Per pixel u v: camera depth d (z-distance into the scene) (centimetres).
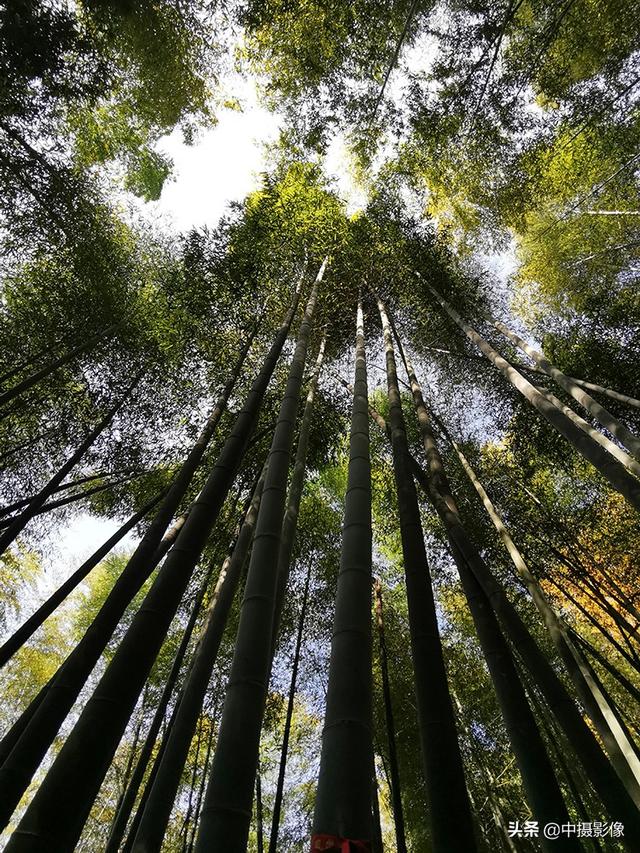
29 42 382
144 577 250
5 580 728
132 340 553
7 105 410
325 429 597
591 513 590
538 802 161
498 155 637
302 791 714
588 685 323
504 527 389
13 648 294
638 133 591
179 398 589
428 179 690
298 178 625
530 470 617
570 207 715
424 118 586
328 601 621
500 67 585
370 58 567
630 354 591
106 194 582
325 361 643
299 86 612
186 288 547
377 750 570
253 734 147
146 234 667
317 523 658
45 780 132
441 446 643
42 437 542
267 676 168
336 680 148
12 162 434
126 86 610
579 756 201
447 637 693
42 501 384
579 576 512
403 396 721
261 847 418
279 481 242
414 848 564
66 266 536
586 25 539
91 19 491
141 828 223
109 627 224
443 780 142
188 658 582
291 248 577
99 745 141
